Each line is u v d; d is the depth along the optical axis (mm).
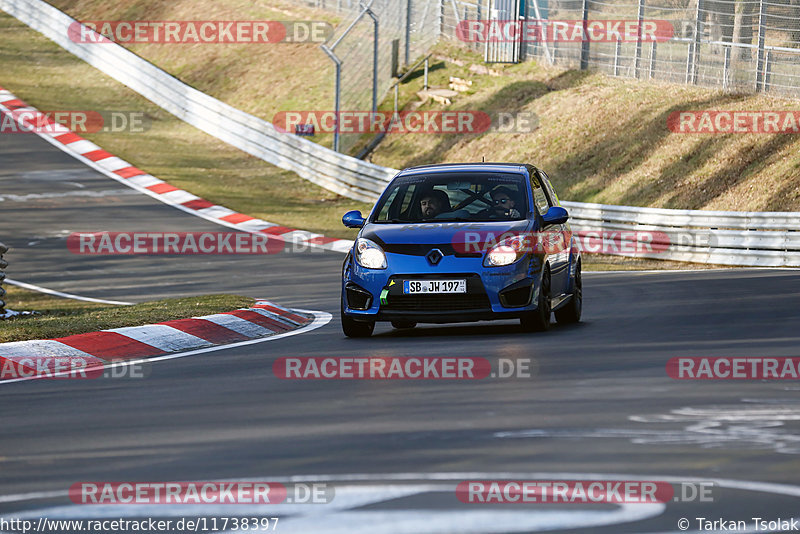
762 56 111125
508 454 18172
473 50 148250
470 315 36250
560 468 17031
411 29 153250
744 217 82250
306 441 19812
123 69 164000
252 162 132250
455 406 23250
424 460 17844
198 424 22000
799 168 90625
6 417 23781
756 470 16797
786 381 26156
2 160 122875
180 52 172625
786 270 70750
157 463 18266
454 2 150875
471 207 39031
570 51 132875
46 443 20469
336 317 46875
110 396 26391
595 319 42969
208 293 62250
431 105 134125
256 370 30172
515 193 39312
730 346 32719
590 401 23516
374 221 39344
